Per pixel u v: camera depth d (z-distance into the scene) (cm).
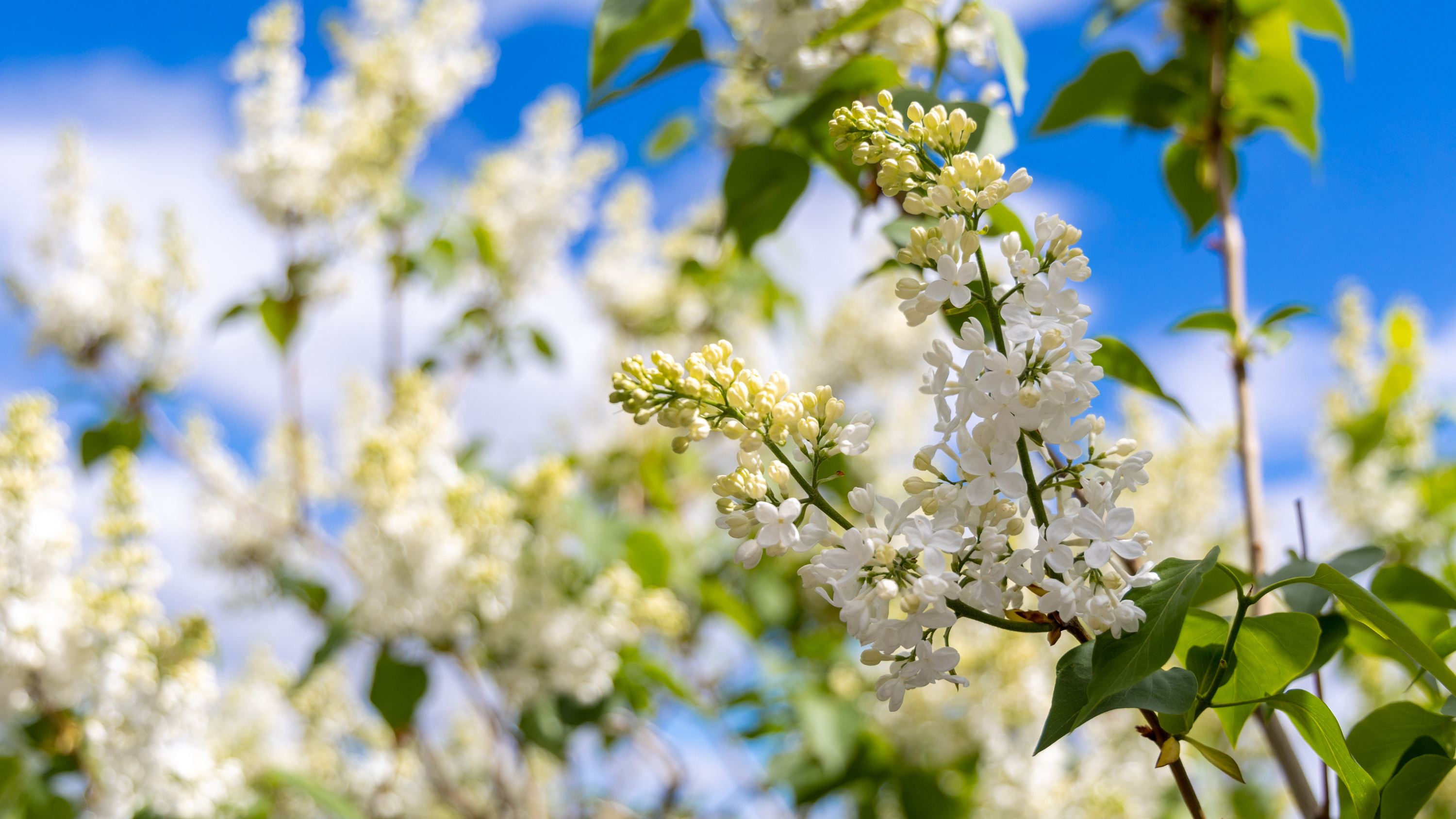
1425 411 247
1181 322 102
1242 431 102
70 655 145
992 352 73
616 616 186
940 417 74
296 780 180
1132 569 77
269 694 282
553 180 274
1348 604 75
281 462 267
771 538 75
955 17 103
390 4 268
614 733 220
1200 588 89
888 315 303
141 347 246
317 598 253
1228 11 117
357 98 261
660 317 314
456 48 271
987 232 86
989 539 74
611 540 194
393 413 190
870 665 74
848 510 97
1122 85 119
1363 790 78
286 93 250
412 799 250
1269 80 117
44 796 156
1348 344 263
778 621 238
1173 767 75
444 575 175
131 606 150
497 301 267
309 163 244
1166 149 134
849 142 77
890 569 74
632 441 284
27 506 144
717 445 289
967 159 75
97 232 245
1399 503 239
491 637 182
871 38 107
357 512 186
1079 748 207
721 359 77
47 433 148
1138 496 228
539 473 187
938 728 202
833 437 77
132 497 156
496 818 213
